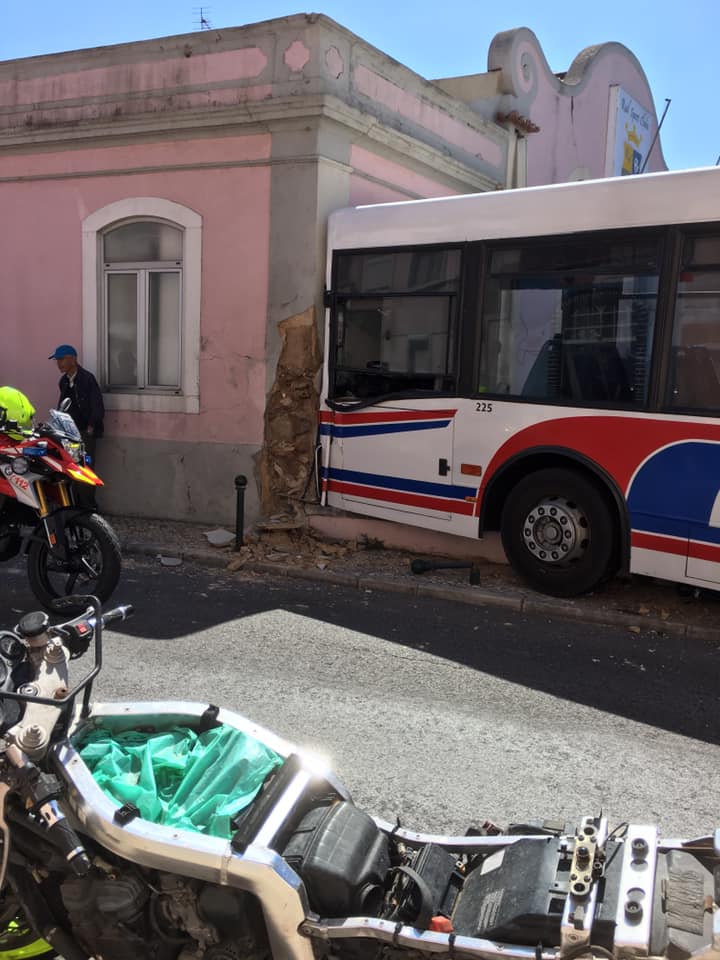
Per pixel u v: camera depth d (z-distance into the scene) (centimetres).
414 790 397
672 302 643
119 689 502
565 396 701
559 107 1533
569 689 534
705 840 242
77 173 995
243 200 909
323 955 229
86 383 959
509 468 736
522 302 720
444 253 758
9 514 634
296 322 891
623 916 211
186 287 948
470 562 787
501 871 244
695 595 716
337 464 848
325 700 497
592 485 694
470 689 526
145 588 725
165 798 254
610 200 668
